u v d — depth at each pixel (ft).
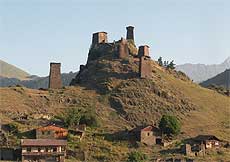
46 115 639.35
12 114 628.28
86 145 542.57
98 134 590.96
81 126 599.16
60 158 496.23
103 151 533.96
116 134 598.34
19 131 559.79
